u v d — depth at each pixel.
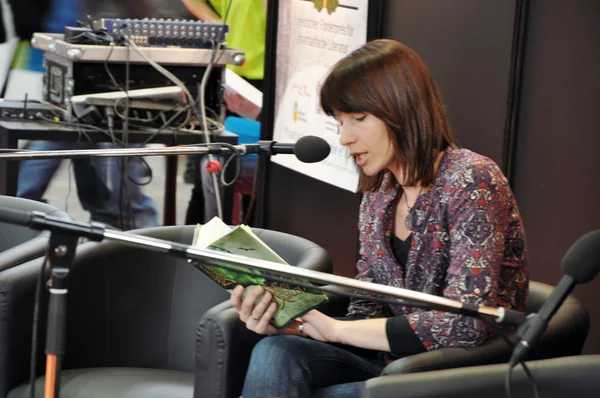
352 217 4.57
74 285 2.73
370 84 2.23
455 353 2.14
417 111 2.23
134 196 4.82
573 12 3.30
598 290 3.32
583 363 2.02
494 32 3.62
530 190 3.54
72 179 4.77
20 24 5.56
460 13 3.79
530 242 3.57
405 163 2.26
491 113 3.67
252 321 2.31
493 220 2.19
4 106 4.55
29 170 4.68
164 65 4.59
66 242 1.80
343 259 4.69
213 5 5.59
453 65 3.86
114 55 4.45
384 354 2.50
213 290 2.91
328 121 4.56
